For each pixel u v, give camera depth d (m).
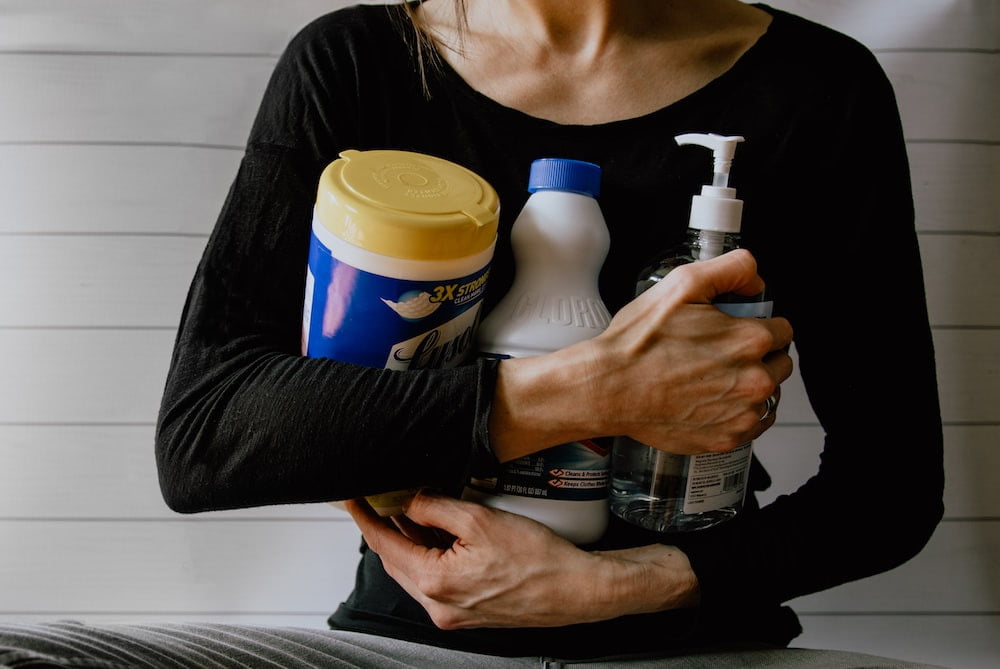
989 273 1.00
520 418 0.54
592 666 0.65
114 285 0.99
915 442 0.65
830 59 0.67
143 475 1.03
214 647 0.57
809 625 1.08
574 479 0.58
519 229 0.58
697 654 0.67
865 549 0.63
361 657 0.62
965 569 1.06
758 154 0.65
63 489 1.02
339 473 0.53
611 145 0.65
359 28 0.67
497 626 0.61
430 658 0.65
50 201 0.97
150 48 0.95
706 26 0.68
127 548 1.04
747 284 0.56
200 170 0.98
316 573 1.06
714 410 0.55
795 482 1.04
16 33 0.94
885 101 0.68
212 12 0.94
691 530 0.62
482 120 0.65
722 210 0.57
